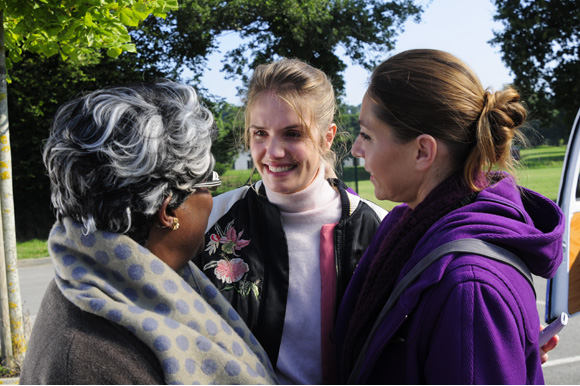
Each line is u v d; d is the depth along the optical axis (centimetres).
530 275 114
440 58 128
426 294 112
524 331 107
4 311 369
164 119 106
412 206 139
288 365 164
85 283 102
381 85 128
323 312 168
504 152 127
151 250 112
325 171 191
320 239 173
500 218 117
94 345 96
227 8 1502
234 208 181
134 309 100
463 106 123
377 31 1588
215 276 171
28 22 326
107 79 1352
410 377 115
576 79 1753
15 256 372
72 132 103
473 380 101
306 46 1598
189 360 102
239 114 195
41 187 1312
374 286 133
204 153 111
